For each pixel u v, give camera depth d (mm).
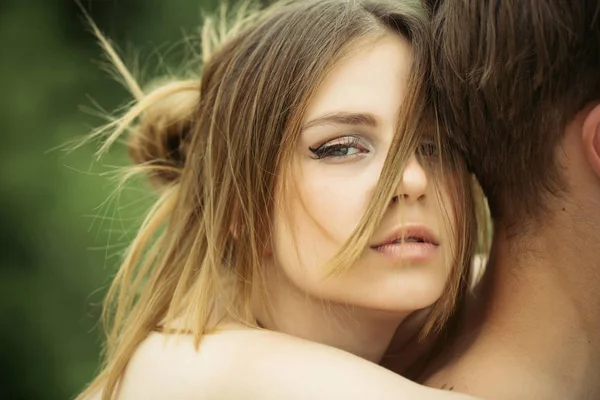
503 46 1966
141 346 2273
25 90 7730
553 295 2049
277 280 2334
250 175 2270
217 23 3893
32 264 7320
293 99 2182
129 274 2633
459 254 2156
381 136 2113
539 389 2037
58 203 7281
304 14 2287
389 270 2115
